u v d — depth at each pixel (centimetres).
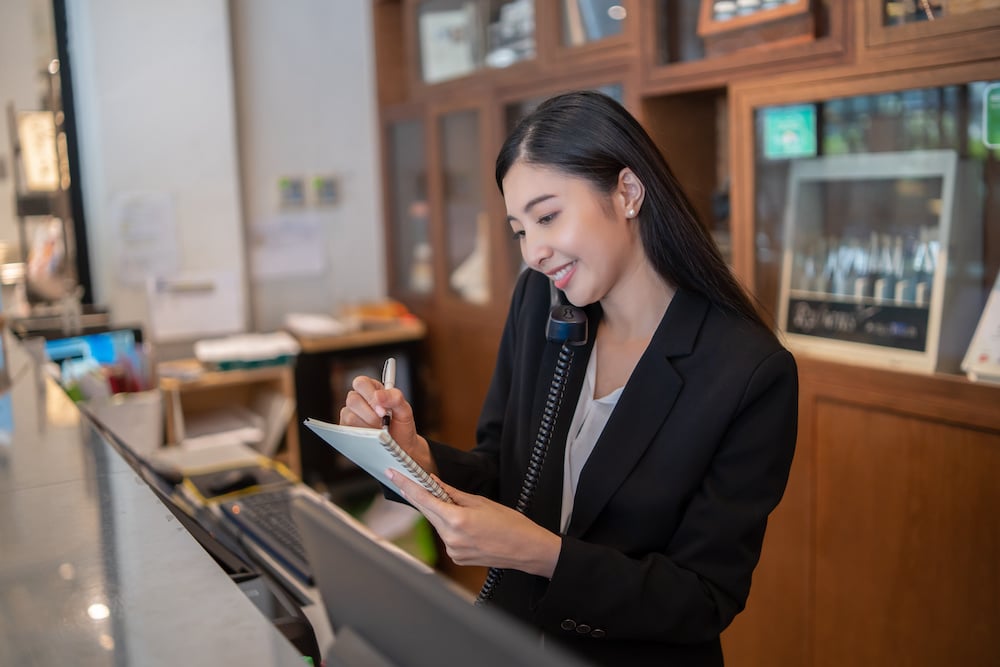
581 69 283
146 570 85
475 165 349
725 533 111
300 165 408
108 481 116
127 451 182
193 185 375
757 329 117
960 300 195
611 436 117
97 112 355
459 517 100
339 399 371
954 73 183
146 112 363
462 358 371
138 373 287
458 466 129
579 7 285
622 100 272
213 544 124
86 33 351
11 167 355
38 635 72
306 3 402
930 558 200
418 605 60
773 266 234
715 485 113
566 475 124
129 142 362
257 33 393
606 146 111
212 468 212
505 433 134
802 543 227
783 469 115
